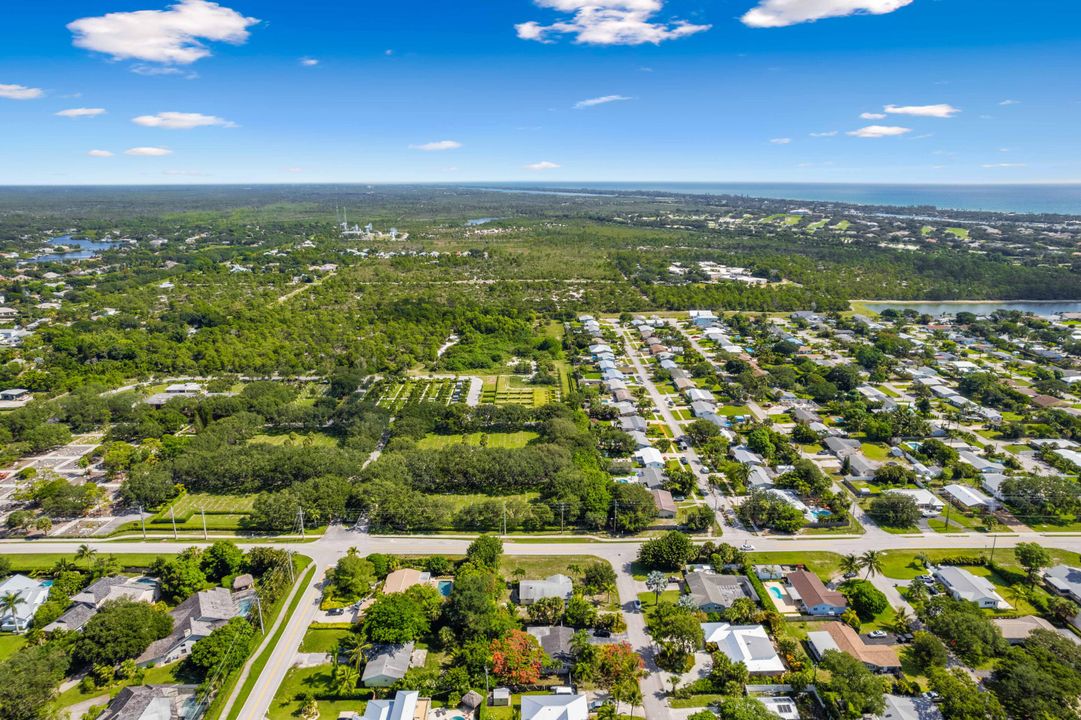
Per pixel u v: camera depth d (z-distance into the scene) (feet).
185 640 408.87
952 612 416.26
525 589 455.63
